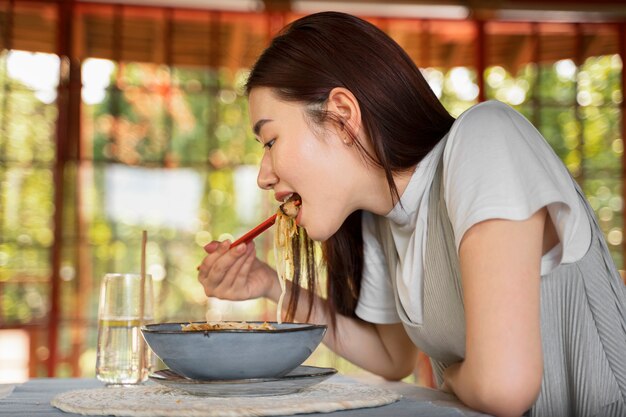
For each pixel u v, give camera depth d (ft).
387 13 16.06
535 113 16.40
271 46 4.42
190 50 15.98
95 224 15.53
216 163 15.93
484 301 3.57
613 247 16.12
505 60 16.42
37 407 3.59
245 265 5.31
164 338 3.55
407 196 4.38
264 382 3.49
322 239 4.45
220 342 3.46
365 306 5.31
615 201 16.21
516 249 3.61
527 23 16.37
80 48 15.71
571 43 16.44
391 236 4.83
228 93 16.06
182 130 15.96
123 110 15.84
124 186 15.75
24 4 15.40
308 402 3.35
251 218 15.92
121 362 4.41
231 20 15.89
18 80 15.44
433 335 4.45
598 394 4.09
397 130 4.25
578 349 4.10
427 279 4.33
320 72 4.23
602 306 4.12
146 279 4.60
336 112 4.23
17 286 15.16
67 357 15.19
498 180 3.73
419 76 4.41
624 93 16.31
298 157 4.25
